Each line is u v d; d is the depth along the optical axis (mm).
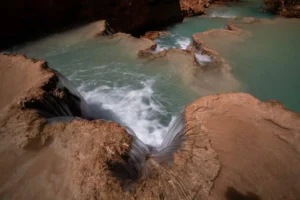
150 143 6828
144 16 15555
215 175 4027
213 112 5234
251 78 8938
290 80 8875
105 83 8836
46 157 4441
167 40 14461
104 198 3619
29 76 6516
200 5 19938
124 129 4805
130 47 10898
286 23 14008
